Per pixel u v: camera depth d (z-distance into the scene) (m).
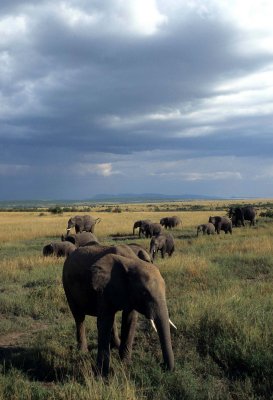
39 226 41.00
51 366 6.98
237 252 18.41
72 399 5.53
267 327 7.58
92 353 7.41
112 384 5.64
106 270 6.27
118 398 5.36
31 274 15.09
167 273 13.90
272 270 14.87
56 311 10.41
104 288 6.21
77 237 21.94
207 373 6.53
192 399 5.69
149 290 5.85
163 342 5.63
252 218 37.88
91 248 7.38
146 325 8.84
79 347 7.63
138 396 5.66
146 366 6.73
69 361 7.19
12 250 24.59
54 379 6.65
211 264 15.27
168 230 35.72
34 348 7.66
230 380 6.32
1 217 64.75
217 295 10.44
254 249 19.31
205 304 9.10
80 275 7.05
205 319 8.17
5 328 9.13
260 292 11.17
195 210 94.81
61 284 12.36
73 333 8.62
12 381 6.30
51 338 8.47
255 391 5.89
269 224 37.25
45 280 13.60
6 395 5.81
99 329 6.30
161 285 5.97
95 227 38.44
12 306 10.75
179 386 5.96
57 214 73.81
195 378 6.33
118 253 6.83
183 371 6.34
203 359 6.97
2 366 7.01
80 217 32.25
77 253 7.44
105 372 6.31
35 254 21.56
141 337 8.12
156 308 5.77
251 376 6.32
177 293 11.73
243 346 6.90
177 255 19.19
